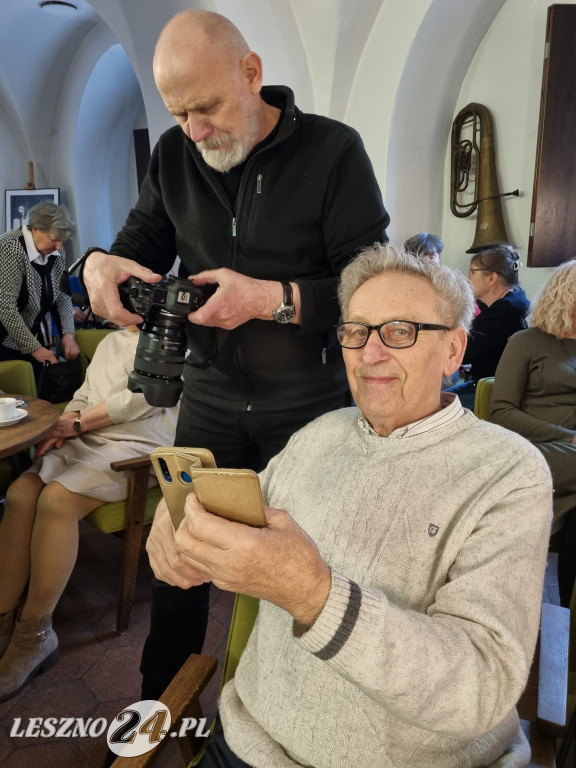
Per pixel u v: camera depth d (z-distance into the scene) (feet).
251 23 10.12
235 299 3.70
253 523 2.03
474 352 8.84
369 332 2.99
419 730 2.59
